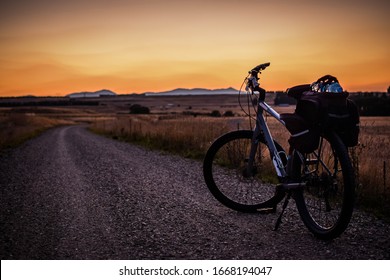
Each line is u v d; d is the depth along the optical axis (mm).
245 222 3877
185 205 4613
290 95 3510
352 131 3145
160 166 8141
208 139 11719
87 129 43875
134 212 4395
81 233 3719
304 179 3451
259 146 4293
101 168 8141
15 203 5066
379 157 6379
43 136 26812
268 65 3896
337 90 3133
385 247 3137
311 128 3188
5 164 9578
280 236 3441
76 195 5465
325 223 3633
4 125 34719
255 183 5250
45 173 7723
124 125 26203
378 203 4457
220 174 6129
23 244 3449
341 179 4602
